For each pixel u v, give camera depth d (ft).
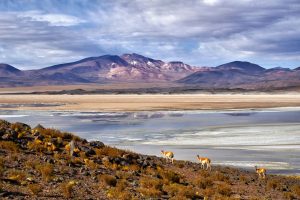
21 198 42.42
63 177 54.65
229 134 175.01
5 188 44.83
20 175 50.08
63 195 46.29
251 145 143.84
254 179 77.25
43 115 295.07
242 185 70.13
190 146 142.31
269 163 110.11
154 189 55.21
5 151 62.49
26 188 46.47
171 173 67.26
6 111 341.82
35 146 67.56
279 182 76.28
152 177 65.41
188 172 75.82
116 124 225.15
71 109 365.20
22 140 70.54
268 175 86.79
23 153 63.72
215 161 112.47
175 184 61.82
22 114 305.73
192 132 183.42
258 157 119.14
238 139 159.43
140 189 54.60
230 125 212.23
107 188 53.21
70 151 69.92
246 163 109.81
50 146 71.00
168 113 311.27
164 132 184.85
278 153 126.41
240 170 89.61
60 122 238.48
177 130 191.83
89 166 64.03
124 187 54.49
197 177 71.92
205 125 213.25
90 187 52.42
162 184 60.03
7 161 56.95
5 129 73.31
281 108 363.35
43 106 419.95
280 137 163.63
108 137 168.96
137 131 189.67
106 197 48.75
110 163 68.18
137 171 68.03
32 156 62.85
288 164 108.58
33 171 54.80
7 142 65.62
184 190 56.24
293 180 82.43
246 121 233.96
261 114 294.25
